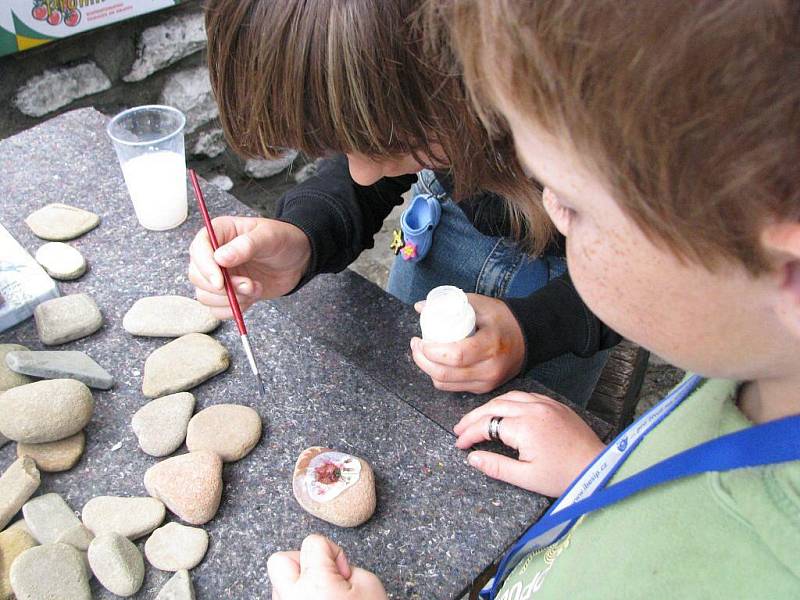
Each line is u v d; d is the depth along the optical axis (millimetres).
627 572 449
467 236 1124
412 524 676
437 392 812
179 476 691
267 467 726
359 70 633
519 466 703
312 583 564
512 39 314
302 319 900
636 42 276
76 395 744
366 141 694
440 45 514
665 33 270
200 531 671
